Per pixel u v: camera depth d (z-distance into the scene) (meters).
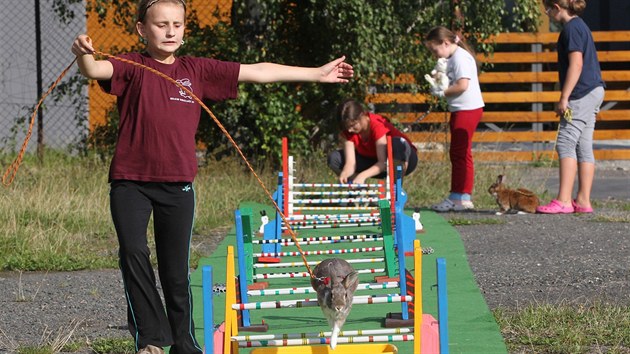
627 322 6.73
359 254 10.16
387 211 8.43
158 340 5.40
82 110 16.42
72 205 12.14
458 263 9.28
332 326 5.44
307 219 10.14
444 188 15.05
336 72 5.89
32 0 18.03
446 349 5.30
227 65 5.63
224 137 15.84
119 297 8.21
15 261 9.57
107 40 17.69
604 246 10.20
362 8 14.67
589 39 12.52
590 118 12.70
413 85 16.06
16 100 17.95
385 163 12.13
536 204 12.81
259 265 8.30
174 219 5.43
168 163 5.36
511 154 18.30
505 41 18.67
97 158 15.49
